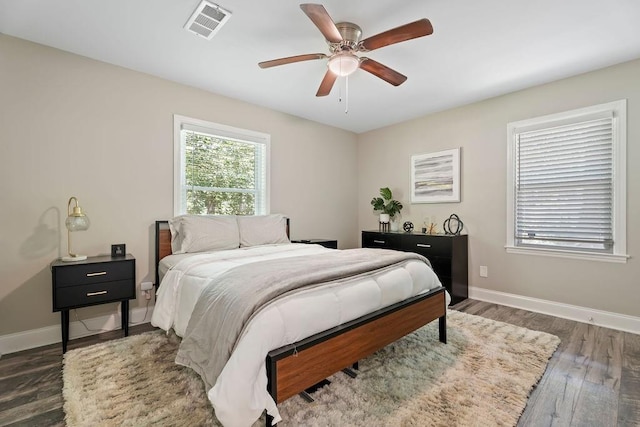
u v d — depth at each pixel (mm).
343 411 1537
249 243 3178
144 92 2902
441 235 3615
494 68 2828
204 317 1583
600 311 2812
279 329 1336
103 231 2678
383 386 1765
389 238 4168
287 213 4117
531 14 2039
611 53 2549
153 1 1913
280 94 3445
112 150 2725
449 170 3953
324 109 3965
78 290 2238
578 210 2982
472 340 2416
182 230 2895
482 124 3658
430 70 2865
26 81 2338
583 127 2939
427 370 1947
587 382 1827
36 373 1947
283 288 1458
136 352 2186
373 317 1788
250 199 3748
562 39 2338
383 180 4809
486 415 1511
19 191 2312
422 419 1479
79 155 2562
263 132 3836
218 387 1208
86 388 1731
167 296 2230
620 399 1656
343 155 4930
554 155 3129
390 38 1930
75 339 2492
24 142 2330
